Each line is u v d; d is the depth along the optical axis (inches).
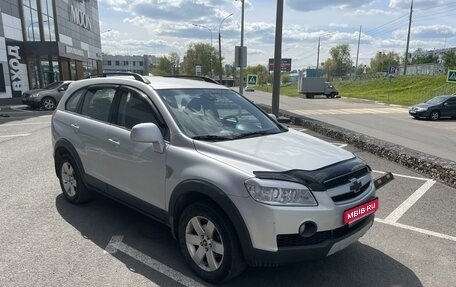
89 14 1937.7
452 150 478.3
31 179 259.9
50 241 165.3
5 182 252.2
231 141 145.3
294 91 2952.8
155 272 142.1
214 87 185.9
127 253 156.2
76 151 193.5
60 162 211.9
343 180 130.3
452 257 159.0
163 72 4266.7
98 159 178.7
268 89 3560.5
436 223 195.0
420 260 156.1
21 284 132.1
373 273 145.1
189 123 151.8
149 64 5172.2
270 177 120.3
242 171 122.8
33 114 759.1
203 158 133.3
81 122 191.5
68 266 144.9
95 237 170.2
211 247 132.6
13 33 1136.2
